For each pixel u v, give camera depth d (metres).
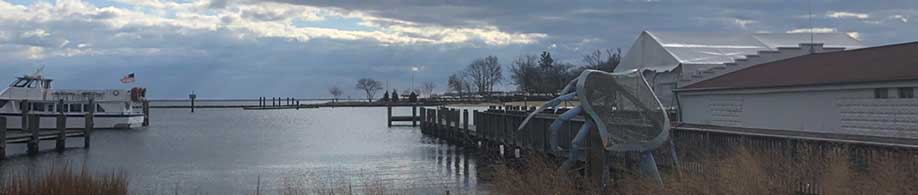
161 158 32.41
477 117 38.88
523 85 113.00
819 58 26.31
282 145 40.84
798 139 12.25
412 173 25.48
